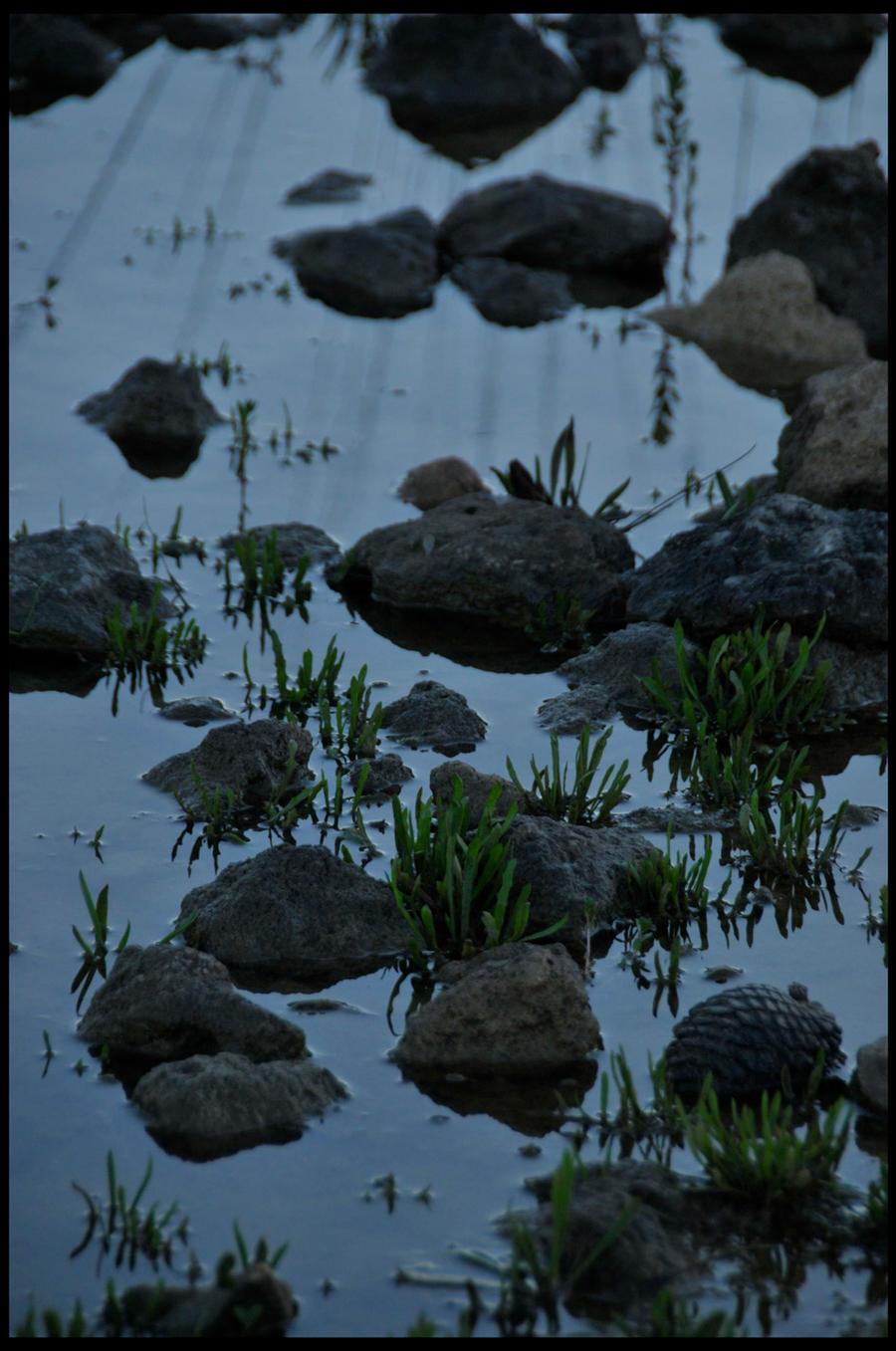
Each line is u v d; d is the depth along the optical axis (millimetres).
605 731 7926
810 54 23609
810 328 14766
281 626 10055
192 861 7281
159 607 10109
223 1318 4527
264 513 11570
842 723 8820
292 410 13336
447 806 7488
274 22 24781
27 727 8641
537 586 10156
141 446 12602
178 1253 4887
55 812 7691
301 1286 4762
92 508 11523
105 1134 5422
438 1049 5859
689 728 8609
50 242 16828
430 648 9820
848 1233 5000
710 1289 4758
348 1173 5258
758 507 9898
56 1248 4898
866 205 15281
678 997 6320
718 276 16484
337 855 7320
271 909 6590
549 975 5906
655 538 11109
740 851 7504
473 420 13203
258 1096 5492
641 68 23406
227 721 8781
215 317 15250
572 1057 5910
